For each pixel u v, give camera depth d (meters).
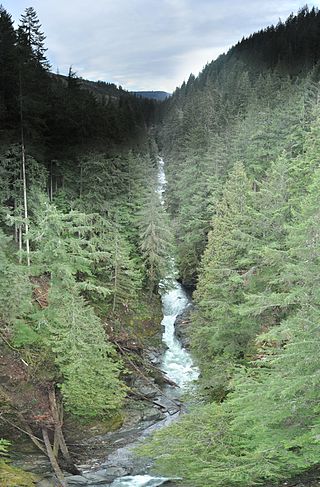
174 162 68.19
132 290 34.03
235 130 51.56
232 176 32.84
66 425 24.64
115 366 25.77
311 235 13.56
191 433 14.28
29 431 23.30
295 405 11.89
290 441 11.35
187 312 40.34
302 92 46.41
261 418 12.41
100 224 34.56
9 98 39.16
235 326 22.73
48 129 39.12
